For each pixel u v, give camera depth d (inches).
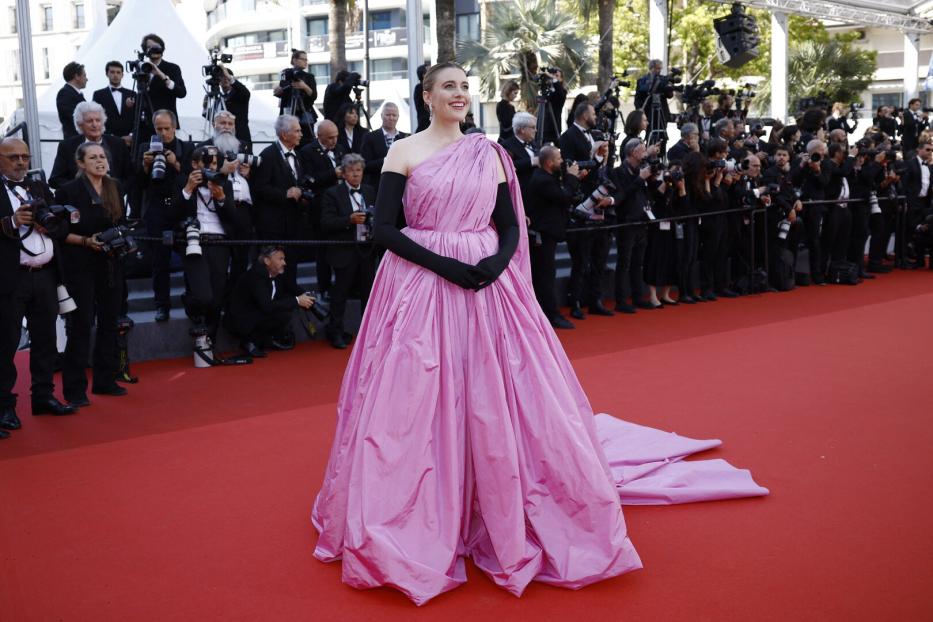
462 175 114.9
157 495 142.6
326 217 268.4
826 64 1009.5
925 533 122.1
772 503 134.3
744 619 99.8
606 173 323.3
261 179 269.7
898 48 1202.0
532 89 825.5
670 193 328.5
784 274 373.7
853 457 155.0
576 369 228.7
